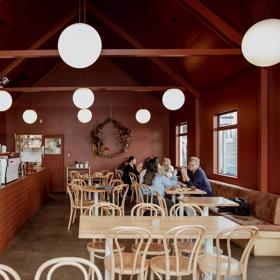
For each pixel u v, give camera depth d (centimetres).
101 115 1167
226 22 564
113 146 1168
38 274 206
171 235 307
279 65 517
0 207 486
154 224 340
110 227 331
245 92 630
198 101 879
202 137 866
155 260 330
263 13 479
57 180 1156
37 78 1105
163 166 716
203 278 356
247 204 542
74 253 486
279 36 293
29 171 791
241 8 510
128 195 954
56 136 1154
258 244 477
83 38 348
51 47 956
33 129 1148
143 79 1127
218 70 714
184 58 779
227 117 746
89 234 304
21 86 1073
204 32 627
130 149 1171
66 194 1105
